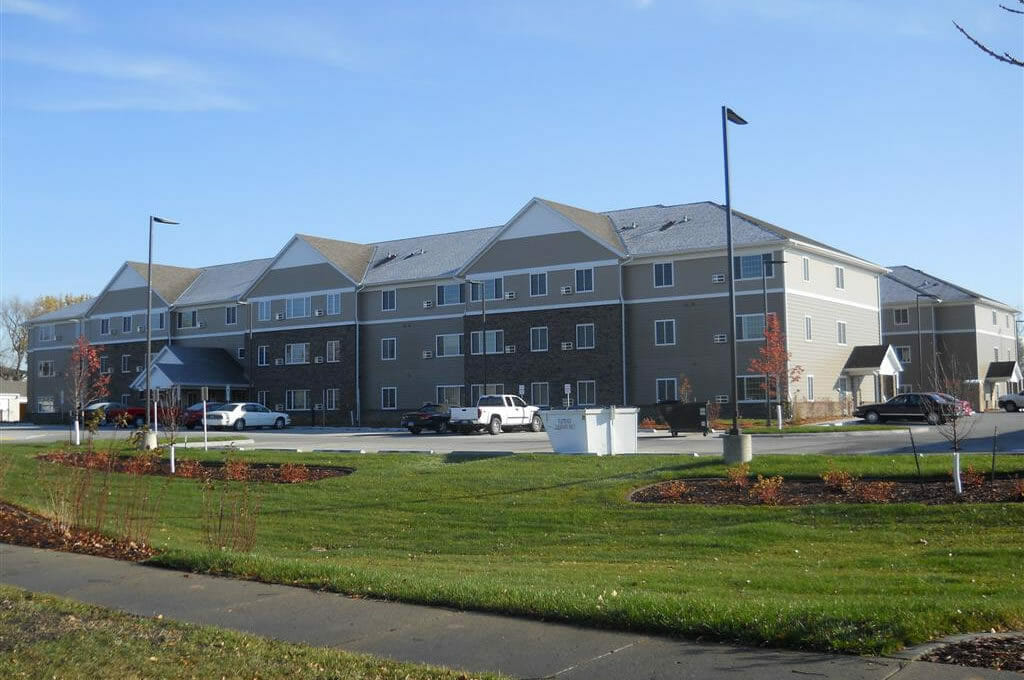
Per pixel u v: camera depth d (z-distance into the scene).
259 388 66.50
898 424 42.69
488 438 41.00
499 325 55.75
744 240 49.06
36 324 83.00
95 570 11.60
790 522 15.18
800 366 47.56
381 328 61.88
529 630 8.27
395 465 23.89
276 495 20.92
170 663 7.36
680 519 16.05
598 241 52.34
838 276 54.66
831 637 7.33
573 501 18.06
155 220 38.91
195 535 17.02
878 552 13.05
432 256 62.97
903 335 72.56
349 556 15.01
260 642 8.01
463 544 15.73
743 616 7.98
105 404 62.16
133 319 75.06
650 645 7.66
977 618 7.86
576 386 52.75
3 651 7.67
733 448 20.06
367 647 7.91
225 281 73.50
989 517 14.28
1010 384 78.44
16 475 24.03
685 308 50.56
